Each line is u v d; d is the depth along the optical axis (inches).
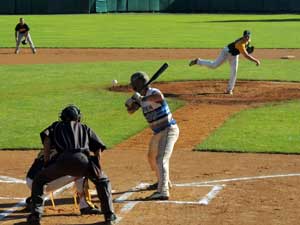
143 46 1881.2
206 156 668.7
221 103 972.6
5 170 618.8
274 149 695.7
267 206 489.4
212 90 1090.1
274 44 1951.3
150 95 505.0
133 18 3344.0
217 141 733.3
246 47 1040.8
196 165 628.1
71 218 472.1
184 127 810.8
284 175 584.1
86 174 456.1
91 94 1061.1
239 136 758.5
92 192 541.0
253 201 502.6
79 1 3752.5
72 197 525.0
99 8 3804.1
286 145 714.2
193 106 948.0
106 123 845.2
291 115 882.8
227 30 2501.2
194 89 1098.1
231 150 693.3
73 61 1541.6
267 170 605.6
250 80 1197.7
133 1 3909.9
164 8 3954.2
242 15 3644.2
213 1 3927.2
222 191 532.1
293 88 1110.4
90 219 470.0
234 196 517.3
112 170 612.1
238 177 578.6
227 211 478.3
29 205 486.9
